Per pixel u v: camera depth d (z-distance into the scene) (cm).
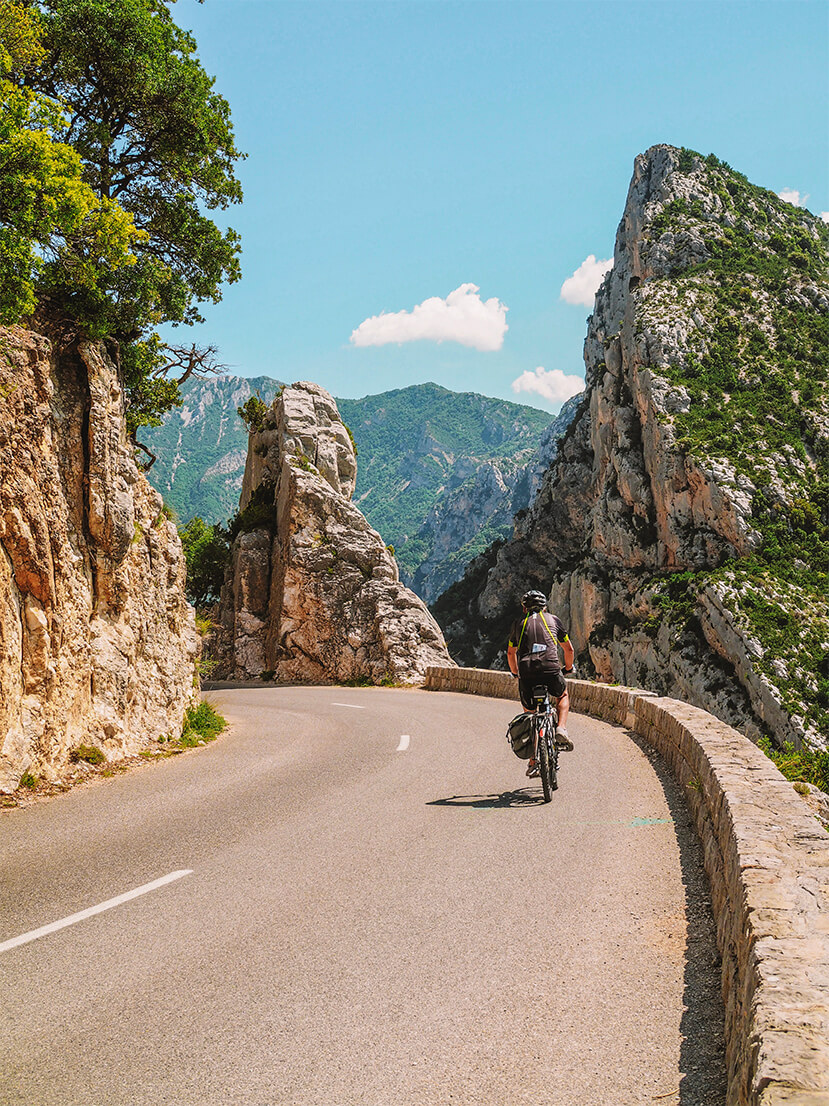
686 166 14850
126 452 1403
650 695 1427
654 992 407
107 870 648
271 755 1298
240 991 419
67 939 500
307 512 4206
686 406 10644
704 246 13250
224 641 4797
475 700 2294
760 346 11425
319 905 548
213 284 2002
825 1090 221
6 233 1030
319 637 3956
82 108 1730
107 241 1203
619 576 10894
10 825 814
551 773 845
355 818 803
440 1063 344
